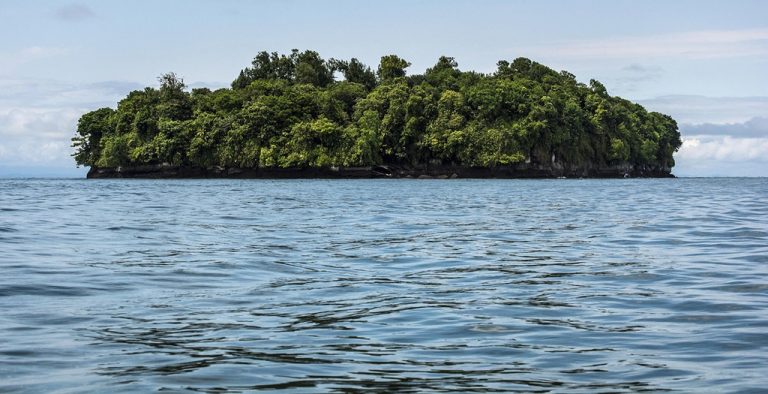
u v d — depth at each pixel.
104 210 39.09
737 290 13.66
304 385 7.75
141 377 7.98
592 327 10.66
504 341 9.83
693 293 13.41
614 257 18.94
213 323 10.85
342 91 158.25
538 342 9.77
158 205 45.25
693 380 7.95
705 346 9.47
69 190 73.38
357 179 140.62
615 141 166.38
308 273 16.08
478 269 16.77
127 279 14.87
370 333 10.26
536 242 22.97
